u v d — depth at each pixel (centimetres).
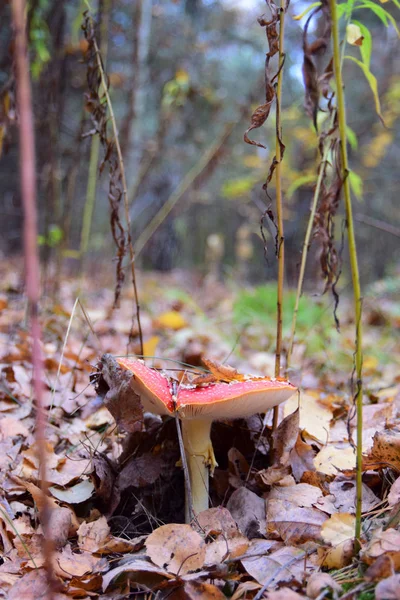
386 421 80
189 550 62
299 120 205
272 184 211
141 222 379
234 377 69
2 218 305
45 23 118
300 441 74
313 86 76
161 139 178
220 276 351
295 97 261
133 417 66
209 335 145
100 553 65
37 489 68
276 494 70
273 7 68
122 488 72
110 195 85
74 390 92
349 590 59
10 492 72
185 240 422
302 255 80
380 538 61
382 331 180
